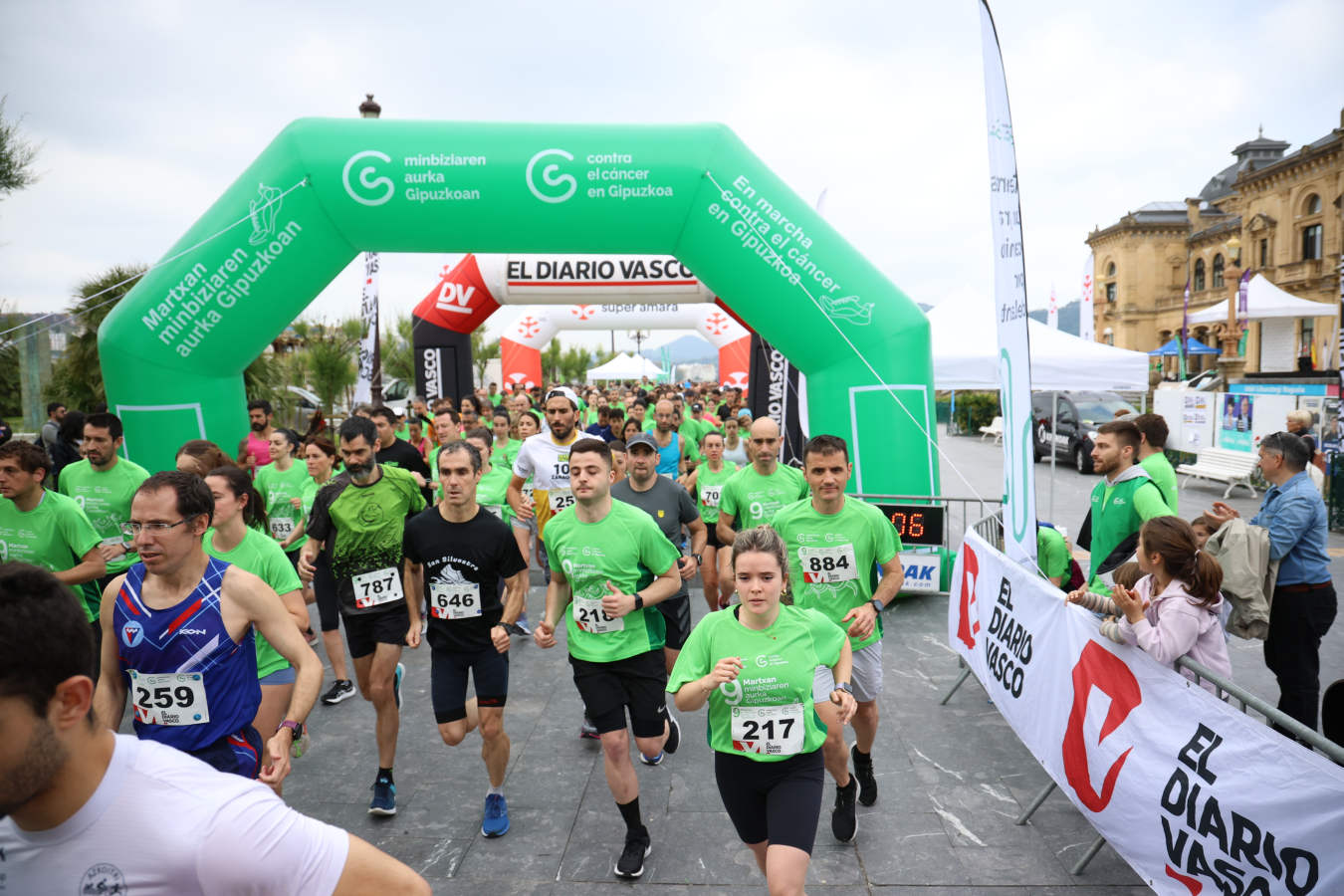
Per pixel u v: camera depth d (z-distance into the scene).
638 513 3.57
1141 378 8.84
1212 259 41.56
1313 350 32.12
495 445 8.98
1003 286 4.52
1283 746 2.33
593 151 7.24
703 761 4.38
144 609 2.51
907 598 7.33
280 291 7.39
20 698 1.13
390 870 1.36
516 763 4.39
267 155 7.25
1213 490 13.62
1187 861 2.69
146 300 7.29
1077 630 3.38
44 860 1.23
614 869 3.37
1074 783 3.36
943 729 4.67
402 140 7.16
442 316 13.80
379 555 4.00
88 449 4.74
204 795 1.27
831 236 7.37
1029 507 4.50
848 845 3.51
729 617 2.78
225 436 7.58
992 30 4.48
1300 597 4.16
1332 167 30.97
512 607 3.67
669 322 20.64
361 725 4.91
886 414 7.36
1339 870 2.14
